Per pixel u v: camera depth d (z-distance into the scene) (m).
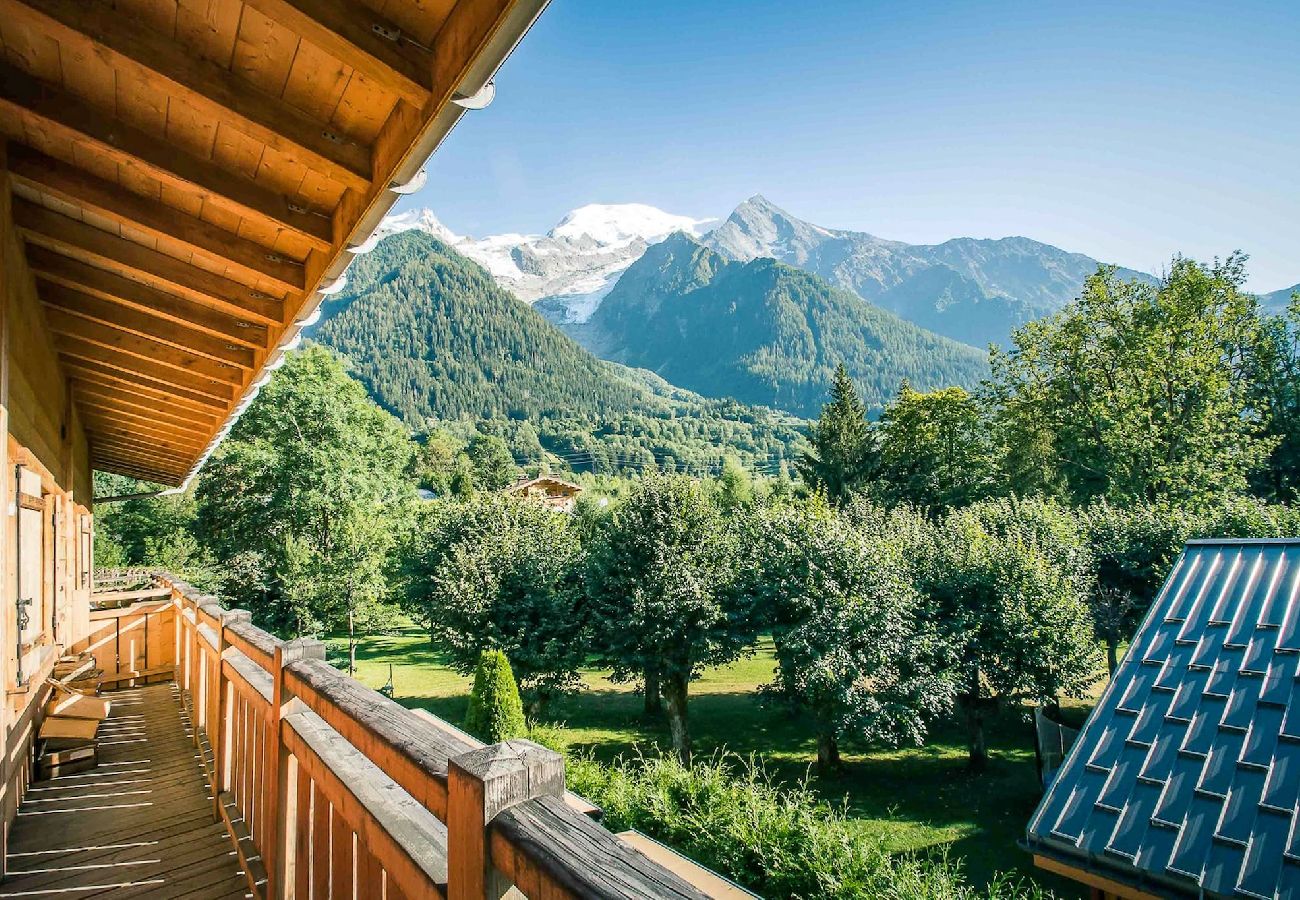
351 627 23.86
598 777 7.32
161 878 3.30
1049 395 30.55
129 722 6.39
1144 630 8.34
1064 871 6.52
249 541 25.53
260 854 3.01
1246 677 7.12
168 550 27.17
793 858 5.86
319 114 2.41
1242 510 20.44
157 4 2.02
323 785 2.07
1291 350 31.50
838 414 42.03
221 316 4.37
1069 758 7.32
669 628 17.17
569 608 19.30
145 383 6.06
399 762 1.39
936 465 40.44
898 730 16.06
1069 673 15.73
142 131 2.61
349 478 25.77
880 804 14.70
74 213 3.40
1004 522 22.89
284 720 2.55
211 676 4.66
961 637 15.98
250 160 2.71
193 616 5.87
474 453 81.88
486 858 1.00
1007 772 16.36
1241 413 28.11
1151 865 5.99
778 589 16.59
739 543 19.70
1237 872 5.58
